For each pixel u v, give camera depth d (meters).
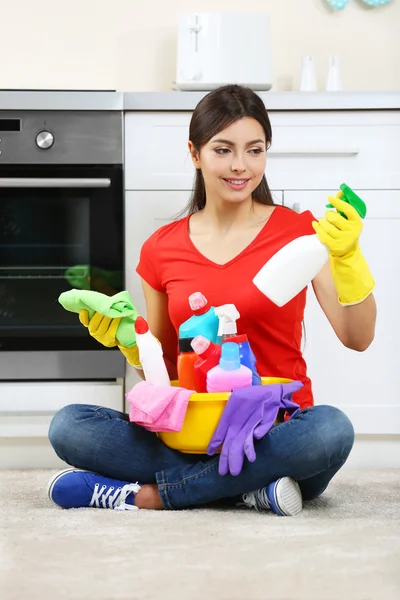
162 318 2.49
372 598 1.45
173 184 3.08
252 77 3.29
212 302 2.28
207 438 2.07
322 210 3.10
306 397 2.36
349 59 3.70
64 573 1.60
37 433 3.04
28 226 3.07
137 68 3.66
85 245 3.08
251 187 2.27
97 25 3.65
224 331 2.10
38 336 3.07
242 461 2.01
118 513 2.12
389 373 3.10
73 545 1.79
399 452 3.12
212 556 1.70
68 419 2.20
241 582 1.53
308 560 1.67
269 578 1.56
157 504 2.17
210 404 2.05
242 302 2.25
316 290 2.30
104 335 2.25
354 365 3.09
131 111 3.07
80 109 3.04
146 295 2.50
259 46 3.29
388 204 3.10
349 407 3.09
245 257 2.31
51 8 3.64
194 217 2.45
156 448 2.18
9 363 3.08
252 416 2.02
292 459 2.04
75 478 2.18
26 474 2.90
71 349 3.07
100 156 3.06
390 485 2.63
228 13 3.28
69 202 3.07
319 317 3.09
